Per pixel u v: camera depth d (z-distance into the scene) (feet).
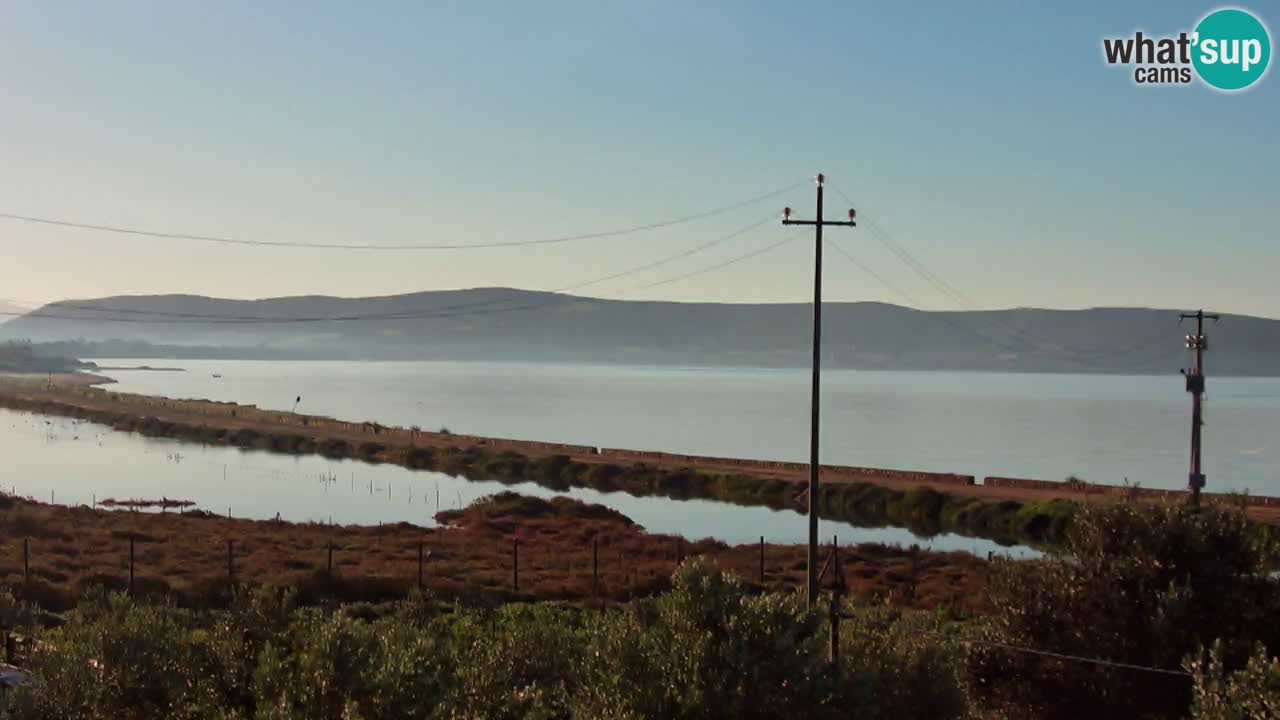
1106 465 479.41
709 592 60.59
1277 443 613.11
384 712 56.75
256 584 151.53
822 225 106.22
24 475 370.32
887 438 634.02
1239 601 76.59
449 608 143.64
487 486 370.73
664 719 55.83
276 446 494.59
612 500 340.59
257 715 53.47
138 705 60.90
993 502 285.23
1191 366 194.70
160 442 515.91
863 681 58.90
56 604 140.36
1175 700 75.20
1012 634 81.00
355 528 244.63
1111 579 78.79
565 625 126.21
